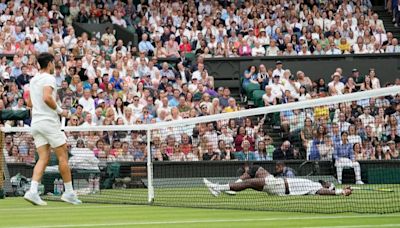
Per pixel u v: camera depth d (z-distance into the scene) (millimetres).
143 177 18016
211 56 31016
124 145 17859
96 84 26219
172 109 25469
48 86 13297
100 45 31234
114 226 9695
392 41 32344
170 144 18641
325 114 18469
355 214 10953
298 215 10930
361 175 18875
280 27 32969
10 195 17250
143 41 31484
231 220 10219
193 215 11234
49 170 17188
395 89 11898
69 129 16000
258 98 28219
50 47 28688
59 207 13281
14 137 18531
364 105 19172
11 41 28734
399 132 19266
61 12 32375
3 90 25344
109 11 32750
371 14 34688
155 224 9883
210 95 27922
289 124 18812
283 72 28906
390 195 14727
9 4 30938
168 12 33438
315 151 18266
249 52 31422
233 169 18516
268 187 14680
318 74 30578
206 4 34250
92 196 15867
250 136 18781
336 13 34156
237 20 33531
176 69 30281
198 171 18578
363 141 18812
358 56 30656
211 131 18953
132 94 27000
